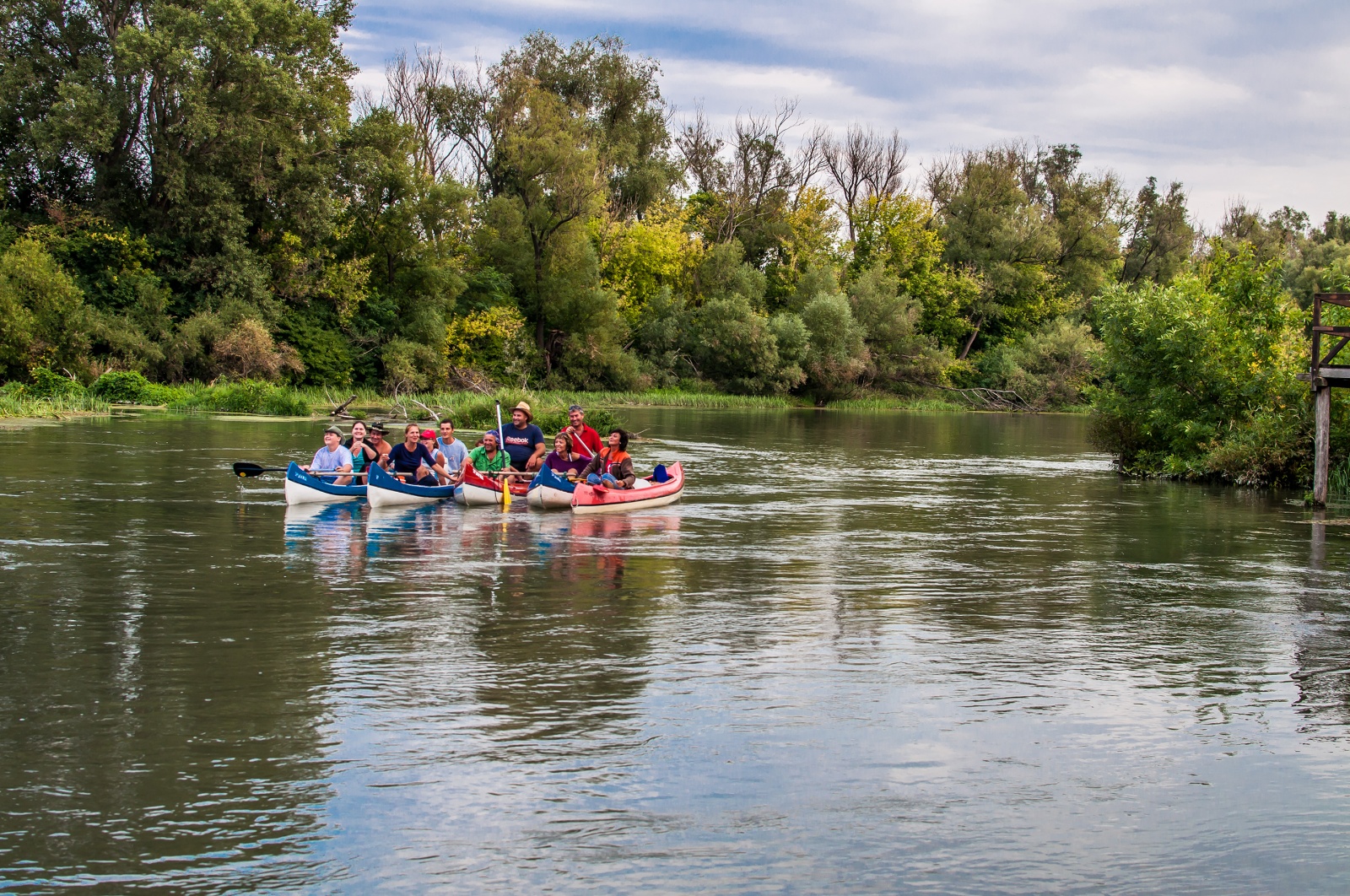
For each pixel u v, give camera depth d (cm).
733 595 870
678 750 520
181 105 3888
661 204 6169
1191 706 603
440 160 5709
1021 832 445
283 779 475
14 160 3800
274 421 2925
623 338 5816
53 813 438
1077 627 783
